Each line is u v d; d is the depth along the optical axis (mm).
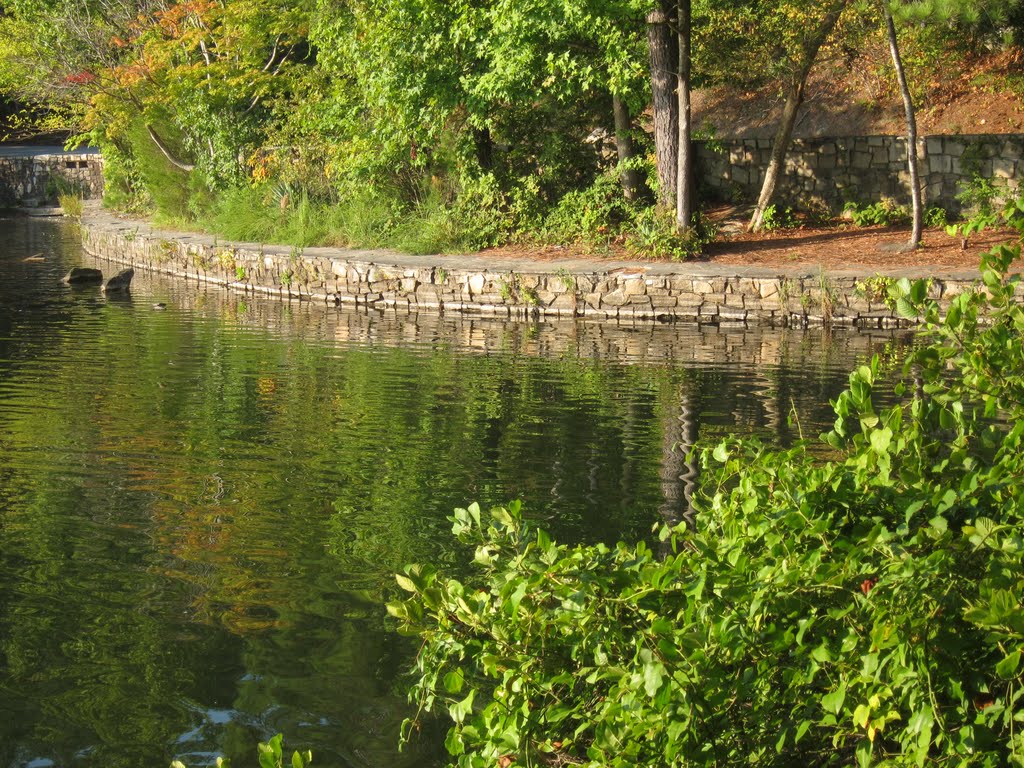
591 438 9883
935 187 20922
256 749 4602
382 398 11781
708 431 10039
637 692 2994
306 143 25922
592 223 20281
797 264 18000
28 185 44469
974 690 2922
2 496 8188
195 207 28688
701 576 3045
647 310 17766
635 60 19375
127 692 5121
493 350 15109
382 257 20844
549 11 17906
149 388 12344
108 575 6594
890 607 2838
